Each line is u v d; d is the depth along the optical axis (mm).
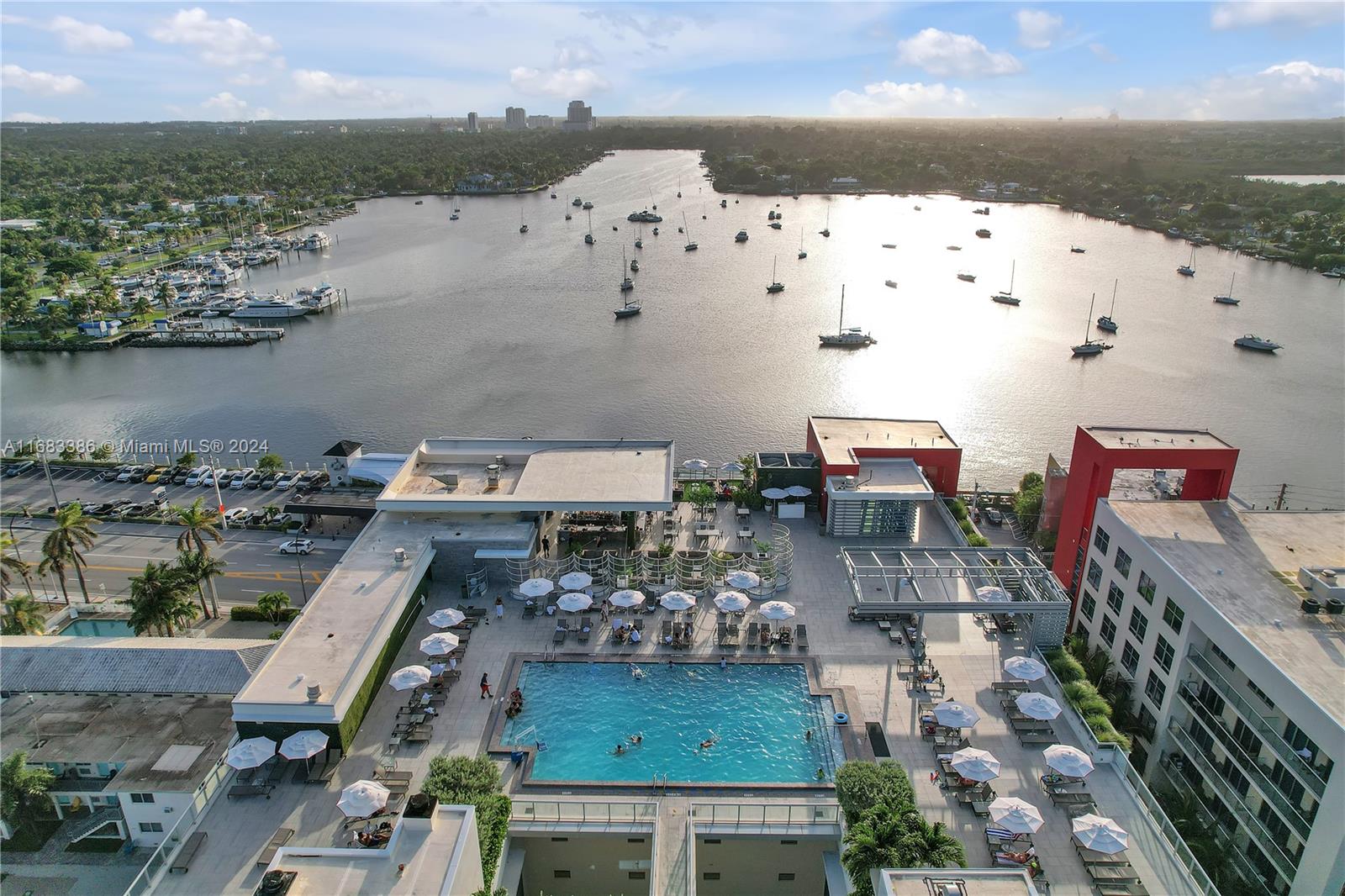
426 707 57031
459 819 38688
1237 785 52812
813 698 58750
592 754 53844
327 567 93188
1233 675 55344
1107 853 44031
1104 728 53688
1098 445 75750
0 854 54688
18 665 64438
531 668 62062
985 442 136250
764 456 89875
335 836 47062
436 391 160125
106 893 51781
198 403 155750
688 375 167250
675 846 47031
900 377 165125
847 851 41094
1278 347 179750
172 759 56750
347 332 199375
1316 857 45031
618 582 71125
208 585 85750
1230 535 66500
